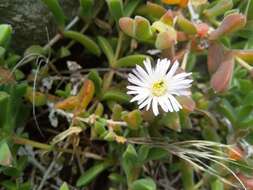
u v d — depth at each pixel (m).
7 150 0.11
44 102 0.13
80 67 0.14
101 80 0.14
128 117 0.12
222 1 0.13
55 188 0.14
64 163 0.14
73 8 0.14
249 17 0.13
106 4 0.14
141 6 0.14
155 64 0.13
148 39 0.13
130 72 0.14
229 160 0.13
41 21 0.13
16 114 0.12
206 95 0.14
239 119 0.14
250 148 0.13
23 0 0.13
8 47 0.13
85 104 0.13
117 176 0.13
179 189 0.15
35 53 0.13
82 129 0.13
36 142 0.13
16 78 0.13
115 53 0.14
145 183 0.11
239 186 0.13
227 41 0.14
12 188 0.12
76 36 0.13
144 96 0.12
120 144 0.13
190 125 0.13
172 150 0.13
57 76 0.14
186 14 0.14
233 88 0.14
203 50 0.13
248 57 0.13
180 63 0.13
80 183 0.13
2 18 0.13
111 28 0.14
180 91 0.12
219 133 0.15
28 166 0.14
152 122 0.13
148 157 0.13
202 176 0.14
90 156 0.14
